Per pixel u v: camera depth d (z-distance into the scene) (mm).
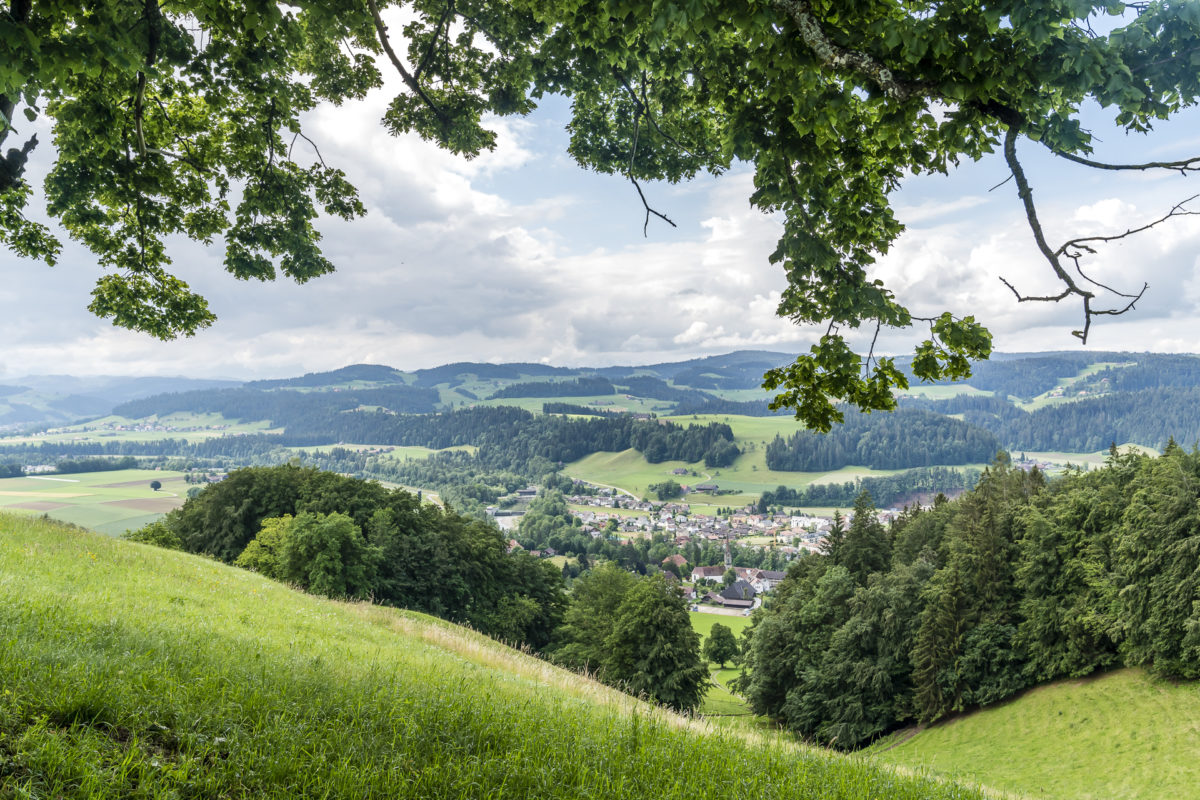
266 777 3842
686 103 10508
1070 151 5133
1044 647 44000
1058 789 33938
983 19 4699
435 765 4328
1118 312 5078
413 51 11688
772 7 5199
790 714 53656
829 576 56531
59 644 5320
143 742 3916
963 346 6617
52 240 13172
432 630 19953
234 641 7926
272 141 11516
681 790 4926
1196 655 36750
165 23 7621
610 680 45406
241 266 12109
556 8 8375
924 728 47438
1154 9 4590
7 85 4797
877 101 5590
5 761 3291
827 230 7051
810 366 7141
